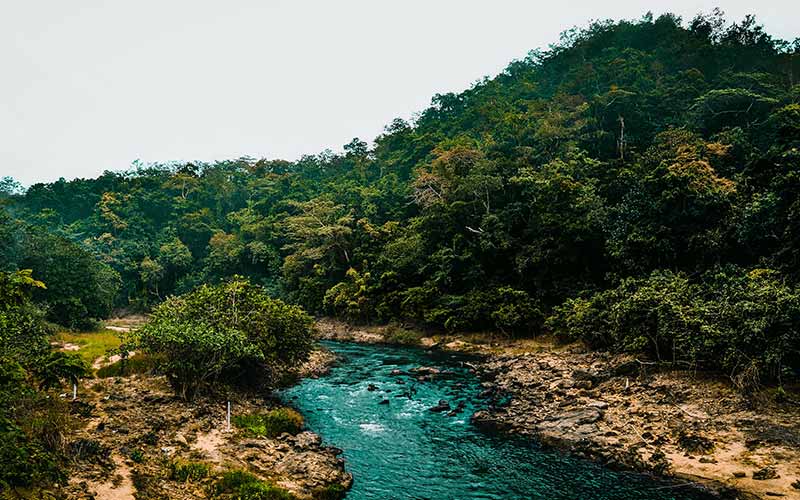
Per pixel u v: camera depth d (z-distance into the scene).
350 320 58.69
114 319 76.00
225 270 82.81
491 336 44.91
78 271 50.88
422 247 54.25
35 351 17.94
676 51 87.75
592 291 40.12
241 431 19.98
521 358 36.16
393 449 19.98
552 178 47.59
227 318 26.56
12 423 12.38
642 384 25.56
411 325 52.19
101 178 116.12
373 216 71.81
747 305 22.67
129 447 16.52
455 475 17.45
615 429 20.59
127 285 82.06
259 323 26.92
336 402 26.88
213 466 16.03
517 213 48.44
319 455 18.22
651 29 103.44
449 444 20.47
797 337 21.06
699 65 81.06
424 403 26.62
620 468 17.47
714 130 54.75
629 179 43.31
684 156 39.44
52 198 110.44
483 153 63.50
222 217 107.88
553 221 42.94
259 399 25.55
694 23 96.81
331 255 67.00
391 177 92.75
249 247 81.56
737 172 40.50
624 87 71.12
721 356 23.84
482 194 52.66
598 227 41.44
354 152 130.25
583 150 57.91
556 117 70.19
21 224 51.47
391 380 32.34
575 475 17.19
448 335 47.84
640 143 57.03
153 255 88.19
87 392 22.55
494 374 33.19
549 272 44.09
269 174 124.94
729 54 82.69
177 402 22.22
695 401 22.53
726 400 21.86
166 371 22.70
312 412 25.02
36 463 12.29
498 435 21.48
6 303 11.29
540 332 42.66
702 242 33.81
